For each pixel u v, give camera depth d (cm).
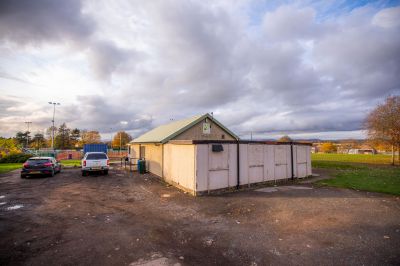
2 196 955
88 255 435
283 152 1366
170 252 450
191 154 1022
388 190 1045
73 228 582
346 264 403
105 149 2841
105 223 622
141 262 409
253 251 454
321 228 580
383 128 2756
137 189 1119
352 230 564
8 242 494
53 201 870
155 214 707
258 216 684
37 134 9181
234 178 1109
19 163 2909
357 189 1086
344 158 3688
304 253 445
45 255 435
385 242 493
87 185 1233
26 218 663
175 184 1191
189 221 641
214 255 438
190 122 1666
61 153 4138
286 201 863
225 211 739
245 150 1169
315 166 2342
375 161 3025
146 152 1906
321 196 944
